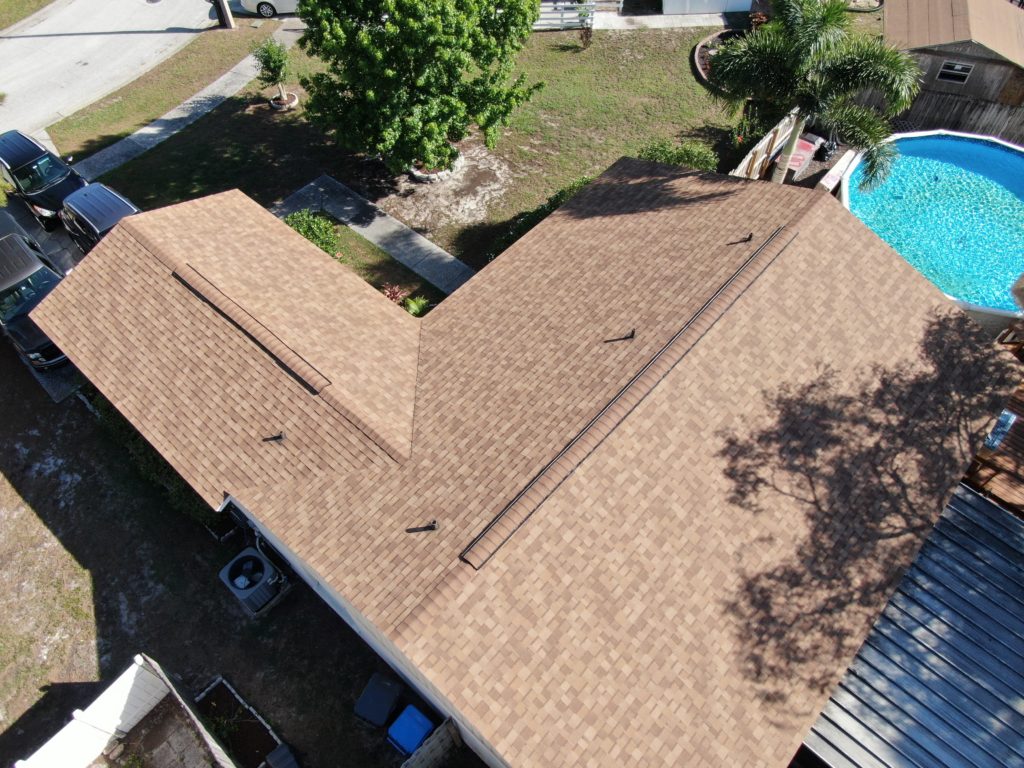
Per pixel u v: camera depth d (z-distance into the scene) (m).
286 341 16.86
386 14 22.28
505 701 11.96
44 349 21.94
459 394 16.34
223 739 16.28
